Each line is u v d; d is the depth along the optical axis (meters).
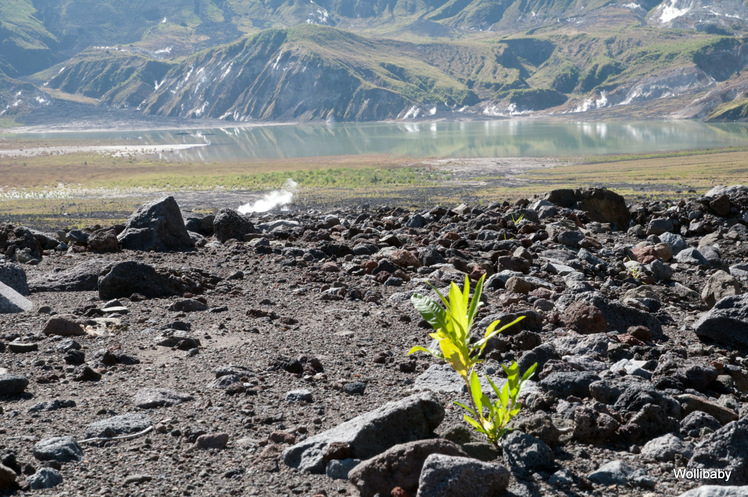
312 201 92.50
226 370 5.64
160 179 146.62
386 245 12.71
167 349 6.56
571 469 3.88
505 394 4.27
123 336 7.01
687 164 156.00
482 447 4.05
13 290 8.51
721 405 5.05
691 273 11.09
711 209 16.06
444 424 4.47
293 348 6.46
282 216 20.73
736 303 7.16
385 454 3.61
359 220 17.55
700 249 12.36
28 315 7.91
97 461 4.08
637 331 6.89
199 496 3.63
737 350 6.74
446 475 3.32
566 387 5.09
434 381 5.48
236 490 3.69
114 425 4.54
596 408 4.62
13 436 4.45
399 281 9.39
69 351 6.18
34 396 5.27
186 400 5.12
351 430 4.08
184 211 17.97
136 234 12.88
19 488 3.72
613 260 11.82
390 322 7.40
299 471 3.90
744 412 4.86
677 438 4.14
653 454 4.00
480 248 12.25
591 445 4.22
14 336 6.92
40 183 145.25
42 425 4.64
